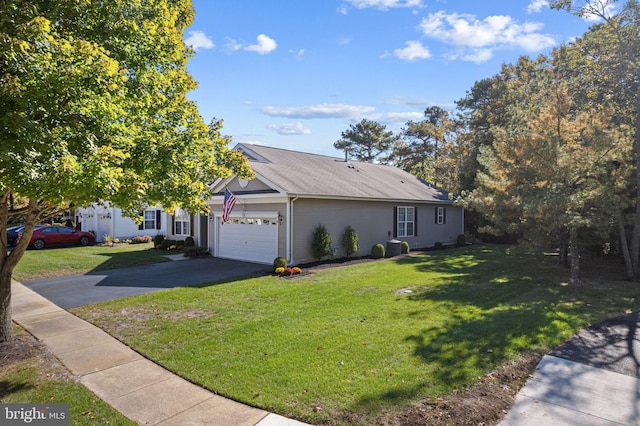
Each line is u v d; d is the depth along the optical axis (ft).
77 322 25.00
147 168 18.85
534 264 46.91
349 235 52.70
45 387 15.72
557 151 34.17
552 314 25.00
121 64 19.44
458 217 81.05
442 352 18.40
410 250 65.62
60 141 14.15
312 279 37.91
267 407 13.80
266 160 57.62
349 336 20.74
